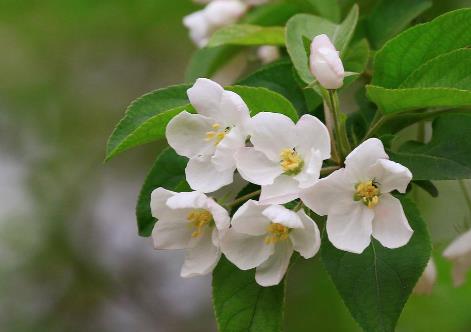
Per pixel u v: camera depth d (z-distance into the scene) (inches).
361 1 32.3
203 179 26.1
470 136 26.7
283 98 26.4
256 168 25.8
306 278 45.9
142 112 27.2
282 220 25.0
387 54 27.5
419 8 30.5
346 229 25.4
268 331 26.4
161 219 26.3
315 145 25.6
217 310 26.5
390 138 27.1
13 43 54.3
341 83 26.1
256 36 29.5
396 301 25.5
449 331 40.1
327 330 45.1
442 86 27.0
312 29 28.4
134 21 49.3
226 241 25.8
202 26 33.2
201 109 26.2
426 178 26.5
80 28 52.1
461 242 29.8
